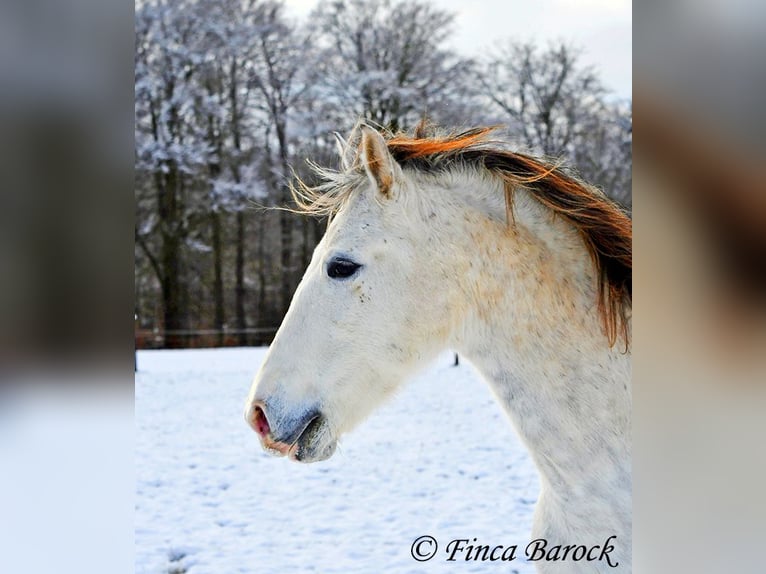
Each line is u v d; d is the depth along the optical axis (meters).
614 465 1.91
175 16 18.80
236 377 11.80
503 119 18.25
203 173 19.19
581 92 18.62
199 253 19.28
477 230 2.04
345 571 4.44
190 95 18.75
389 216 2.05
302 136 19.22
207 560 4.66
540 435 1.97
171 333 17.98
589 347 1.95
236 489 6.12
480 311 2.04
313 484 6.22
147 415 8.98
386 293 2.04
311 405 2.03
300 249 19.69
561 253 2.01
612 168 18.09
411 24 19.11
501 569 4.34
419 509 5.54
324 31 19.72
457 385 10.98
